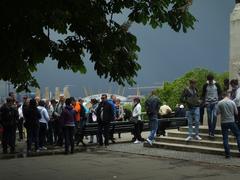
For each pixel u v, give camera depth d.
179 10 8.81
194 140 15.90
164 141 17.05
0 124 16.77
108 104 17.91
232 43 17.22
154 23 8.95
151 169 12.25
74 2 8.13
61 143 18.45
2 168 12.82
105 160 14.19
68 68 9.18
